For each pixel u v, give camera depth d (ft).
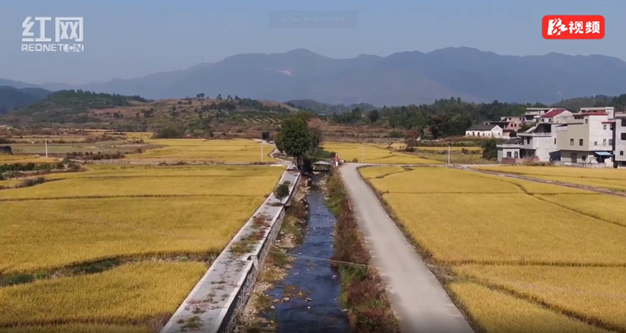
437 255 87.04
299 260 100.12
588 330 57.62
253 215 124.57
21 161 244.63
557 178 201.46
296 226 129.70
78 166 235.61
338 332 67.46
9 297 66.64
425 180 197.57
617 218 118.32
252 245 95.09
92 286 71.10
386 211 135.03
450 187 176.04
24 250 88.53
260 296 79.66
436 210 130.31
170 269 79.10
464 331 59.57
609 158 263.08
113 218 117.80
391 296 70.64
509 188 172.86
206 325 59.11
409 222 114.62
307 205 166.09
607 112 305.12
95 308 63.36
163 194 155.94
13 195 151.74
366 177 209.05
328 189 196.44
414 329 60.13
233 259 85.87
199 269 79.30
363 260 87.66
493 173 225.35
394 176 212.23
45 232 102.63
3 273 77.30
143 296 67.51
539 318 60.95
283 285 85.46
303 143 248.93
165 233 102.78
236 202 142.82
